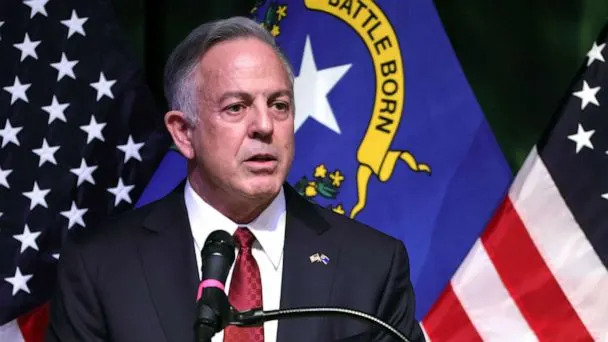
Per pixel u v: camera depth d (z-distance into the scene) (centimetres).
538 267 1027
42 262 1065
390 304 792
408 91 1064
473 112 1057
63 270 796
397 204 1061
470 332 1030
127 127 1088
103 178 1081
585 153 1027
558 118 1037
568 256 1023
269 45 762
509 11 1105
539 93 1102
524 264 1030
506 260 1032
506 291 1030
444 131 1059
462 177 1055
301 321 760
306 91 1077
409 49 1066
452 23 1113
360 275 786
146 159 1088
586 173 1025
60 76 1086
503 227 1036
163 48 1146
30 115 1080
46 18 1095
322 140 1072
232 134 738
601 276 1017
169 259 783
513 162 1105
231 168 738
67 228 1070
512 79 1105
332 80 1074
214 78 748
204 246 609
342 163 1068
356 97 1071
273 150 737
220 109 742
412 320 809
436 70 1062
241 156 735
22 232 1064
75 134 1080
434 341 1032
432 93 1062
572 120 1032
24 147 1076
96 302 772
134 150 1087
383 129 1066
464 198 1056
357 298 776
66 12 1098
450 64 1061
